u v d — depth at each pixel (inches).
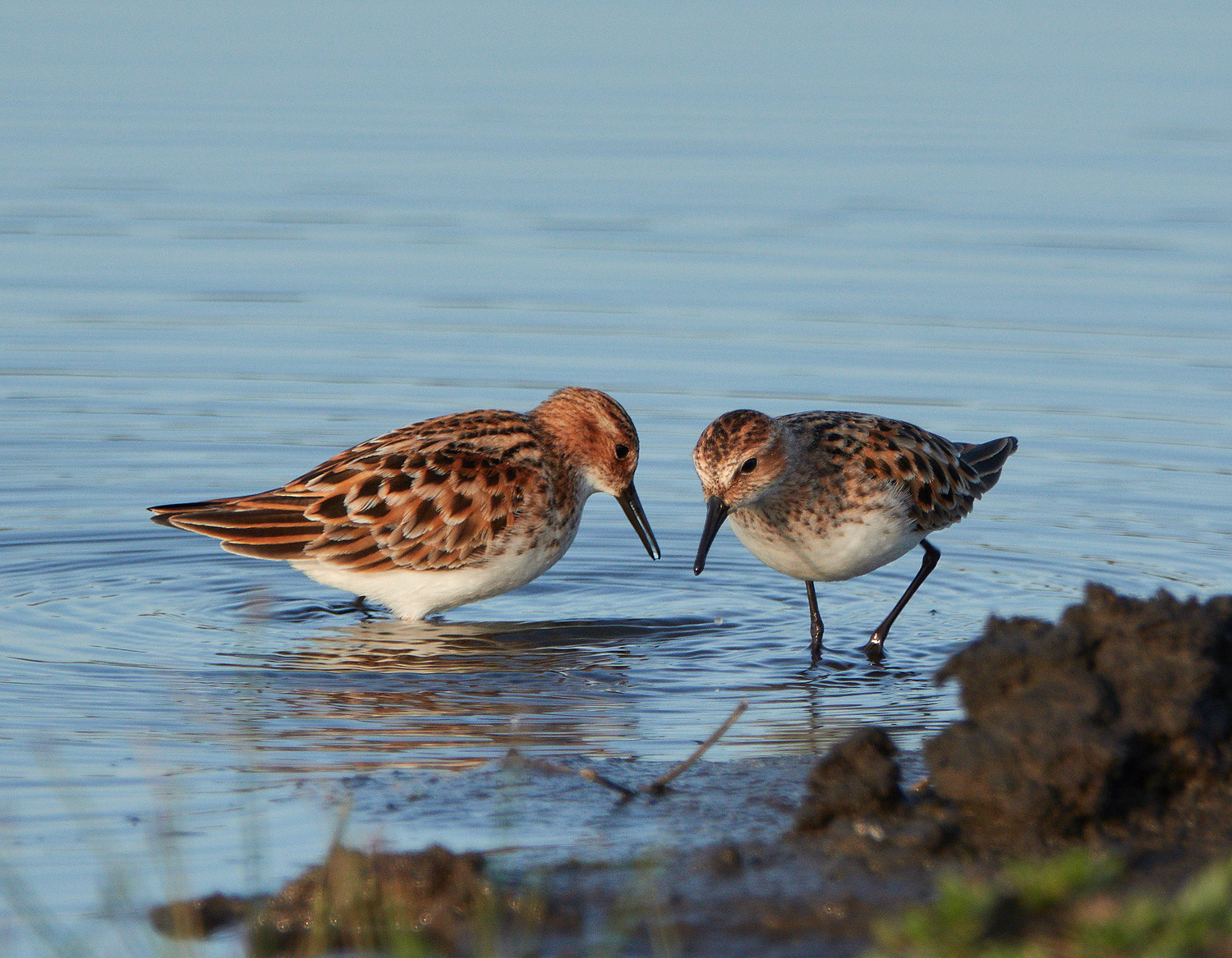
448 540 541.0
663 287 935.0
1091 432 737.6
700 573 558.6
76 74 1398.9
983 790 330.0
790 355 836.0
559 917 309.3
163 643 514.0
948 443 573.6
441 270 961.5
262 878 331.3
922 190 1101.1
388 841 348.5
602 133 1240.8
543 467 559.5
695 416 760.3
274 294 922.7
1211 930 270.2
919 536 545.3
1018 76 1434.5
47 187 1090.1
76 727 431.5
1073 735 326.3
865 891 314.3
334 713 448.1
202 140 1210.6
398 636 530.9
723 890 317.7
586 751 415.5
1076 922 281.3
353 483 547.8
